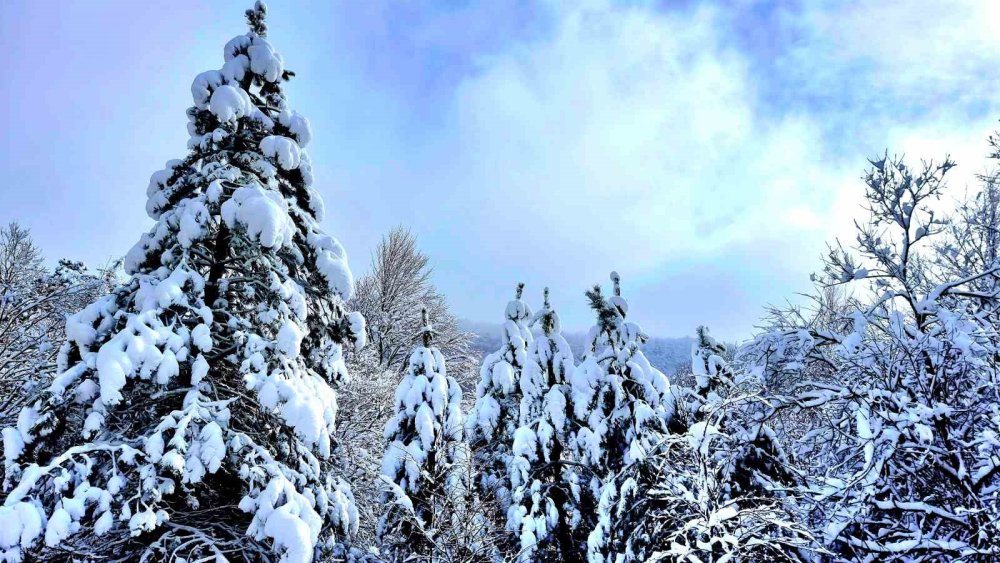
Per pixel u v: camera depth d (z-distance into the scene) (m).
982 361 6.86
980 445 6.25
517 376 12.52
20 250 16.41
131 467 5.88
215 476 6.81
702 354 10.67
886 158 8.95
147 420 6.76
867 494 5.86
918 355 7.39
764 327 10.33
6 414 9.59
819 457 8.23
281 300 7.29
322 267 7.77
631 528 7.04
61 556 5.55
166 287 6.49
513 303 13.59
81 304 12.09
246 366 6.47
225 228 7.75
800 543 5.37
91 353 6.17
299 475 6.42
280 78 8.70
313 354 8.08
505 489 12.27
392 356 24.11
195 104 7.91
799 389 9.21
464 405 20.86
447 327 26.41
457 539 9.32
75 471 5.32
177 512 6.21
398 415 11.27
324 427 6.55
